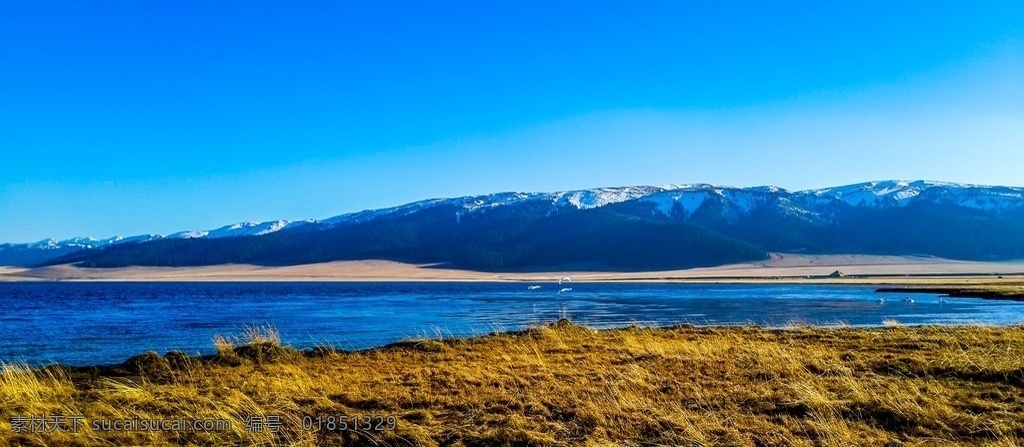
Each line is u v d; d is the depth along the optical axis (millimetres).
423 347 19078
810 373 13461
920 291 85438
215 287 149125
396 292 108875
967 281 121812
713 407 11047
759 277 186000
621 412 10570
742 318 44438
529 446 9250
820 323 39031
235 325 40625
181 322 43406
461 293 102250
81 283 198875
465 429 9992
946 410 10453
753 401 11336
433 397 11930
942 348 17188
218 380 13938
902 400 10883
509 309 57281
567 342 20156
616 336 21891
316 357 17891
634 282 168625
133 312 54844
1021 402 11008
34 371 15281
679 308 57406
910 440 9320
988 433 9500
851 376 12953
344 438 9820
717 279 179625
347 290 121875
